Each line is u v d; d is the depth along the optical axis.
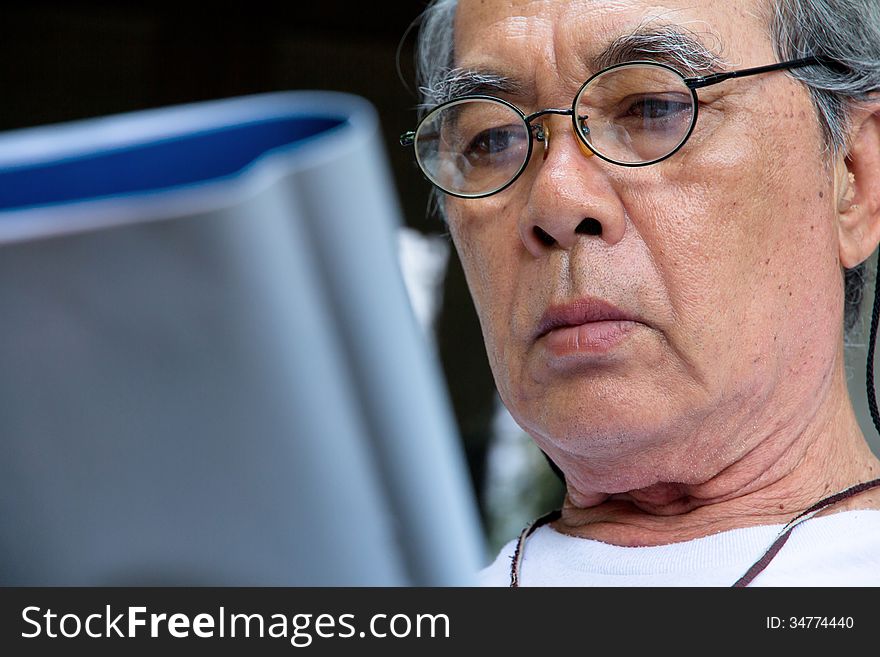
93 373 0.72
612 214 2.25
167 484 0.76
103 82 13.02
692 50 2.32
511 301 2.43
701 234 2.27
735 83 2.32
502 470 9.12
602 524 2.66
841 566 2.30
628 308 2.25
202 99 12.95
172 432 0.74
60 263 0.69
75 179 0.78
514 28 2.45
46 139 0.78
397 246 0.81
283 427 0.75
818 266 2.41
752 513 2.48
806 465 2.51
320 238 0.75
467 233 2.54
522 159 2.42
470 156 2.52
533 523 2.92
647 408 2.28
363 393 0.78
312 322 0.75
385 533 0.82
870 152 2.57
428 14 3.16
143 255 0.70
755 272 2.32
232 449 0.75
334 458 0.78
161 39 12.91
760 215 2.32
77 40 12.92
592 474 2.53
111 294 0.70
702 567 2.38
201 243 0.70
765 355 2.34
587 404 2.29
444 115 2.55
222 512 0.77
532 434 2.60
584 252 2.27
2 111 12.91
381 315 0.77
